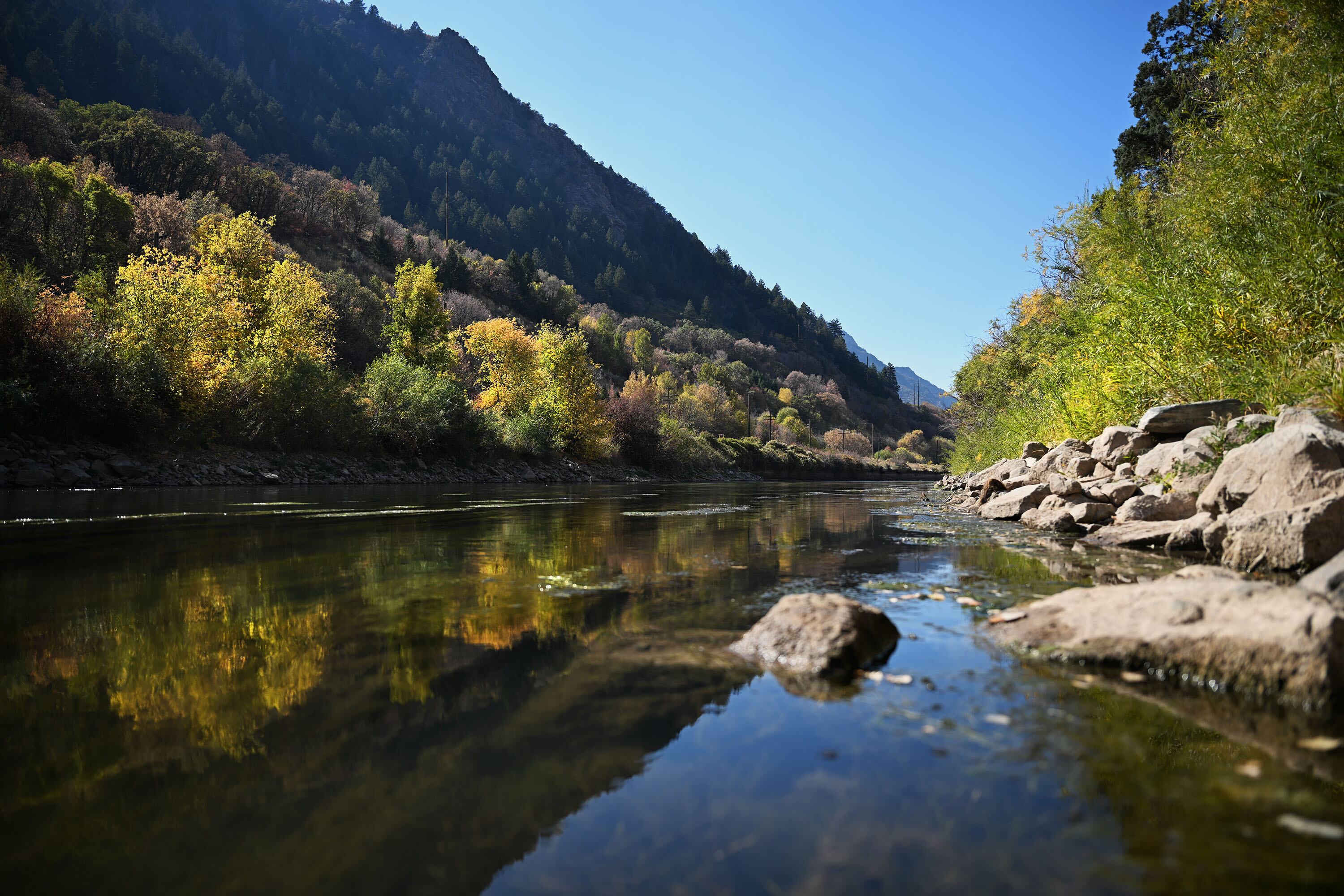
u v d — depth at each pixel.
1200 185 7.21
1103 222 9.88
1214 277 6.46
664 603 3.00
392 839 1.07
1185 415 6.23
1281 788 1.22
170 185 51.97
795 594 2.82
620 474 35.34
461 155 189.38
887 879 0.93
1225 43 8.06
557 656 2.15
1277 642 1.75
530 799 1.20
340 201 66.19
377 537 5.77
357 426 21.66
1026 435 12.43
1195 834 1.05
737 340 135.38
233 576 3.75
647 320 115.88
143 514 7.55
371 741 1.47
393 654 2.19
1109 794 1.20
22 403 13.02
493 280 74.50
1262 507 3.81
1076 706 1.66
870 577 3.66
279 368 19.28
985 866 0.96
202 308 18.55
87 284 18.05
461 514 8.35
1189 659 1.88
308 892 0.93
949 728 1.52
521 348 35.97
